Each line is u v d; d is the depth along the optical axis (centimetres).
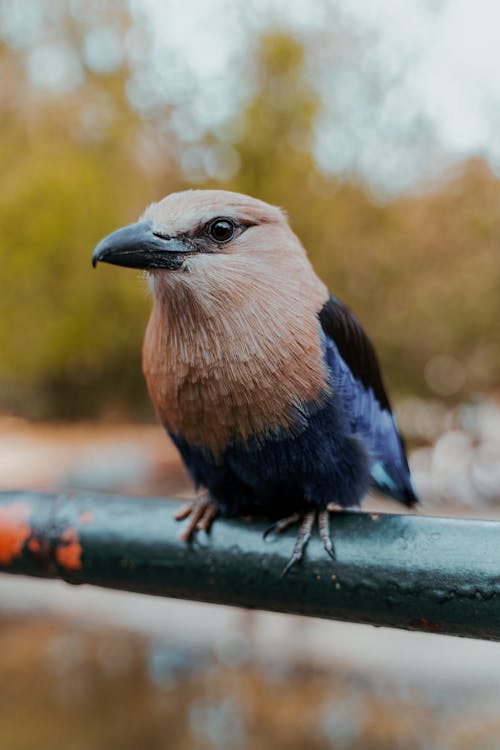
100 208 350
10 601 204
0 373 411
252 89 330
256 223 63
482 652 162
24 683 158
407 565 56
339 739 133
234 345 62
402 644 165
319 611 58
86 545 60
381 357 372
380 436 69
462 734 132
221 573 59
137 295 351
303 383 62
